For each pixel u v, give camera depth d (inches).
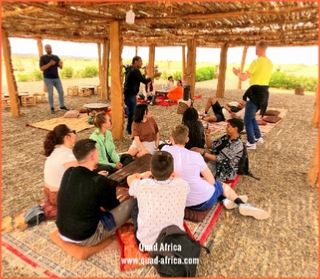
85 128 243.6
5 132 227.5
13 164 162.4
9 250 89.7
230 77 931.3
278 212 118.1
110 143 141.4
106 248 92.4
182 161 107.0
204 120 281.0
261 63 179.8
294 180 149.2
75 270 82.6
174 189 82.3
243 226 108.0
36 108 334.3
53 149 105.0
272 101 430.6
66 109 328.8
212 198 110.6
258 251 93.7
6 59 268.8
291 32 270.2
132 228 101.7
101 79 453.1
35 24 243.1
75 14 157.0
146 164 129.6
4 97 339.3
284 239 100.3
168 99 402.6
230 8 148.6
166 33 306.2
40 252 89.3
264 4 137.9
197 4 141.7
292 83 664.4
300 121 288.5
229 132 138.2
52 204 106.9
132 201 98.7
